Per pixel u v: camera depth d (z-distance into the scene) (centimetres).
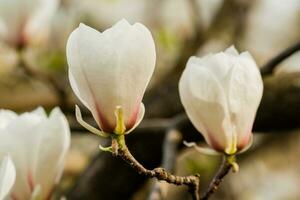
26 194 116
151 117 155
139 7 260
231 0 207
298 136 248
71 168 195
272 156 254
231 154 113
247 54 113
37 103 176
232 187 214
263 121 146
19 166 116
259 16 262
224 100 112
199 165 181
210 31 204
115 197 151
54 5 159
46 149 116
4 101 176
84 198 150
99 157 152
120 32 106
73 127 153
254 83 112
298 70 148
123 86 107
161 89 158
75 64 106
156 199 118
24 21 157
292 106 145
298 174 267
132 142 149
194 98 112
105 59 106
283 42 271
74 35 107
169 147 132
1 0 156
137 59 106
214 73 112
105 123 107
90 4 230
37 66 178
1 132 116
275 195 267
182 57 185
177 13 249
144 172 108
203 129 113
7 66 179
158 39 204
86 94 107
